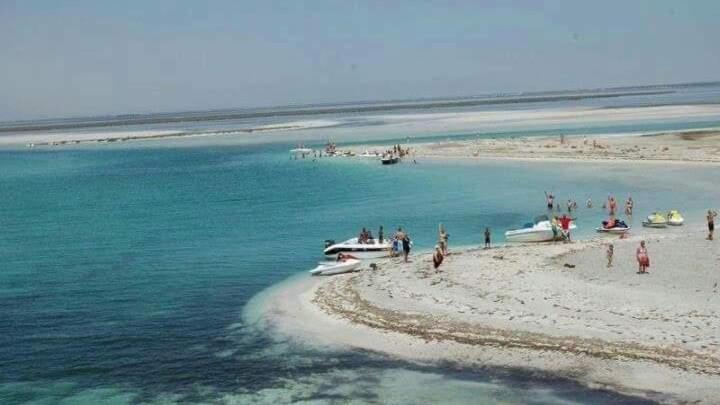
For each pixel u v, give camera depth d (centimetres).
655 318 2938
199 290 3994
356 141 14362
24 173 11844
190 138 19000
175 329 3334
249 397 2594
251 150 14050
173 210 7069
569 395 2442
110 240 5612
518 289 3416
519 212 6000
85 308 3725
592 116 18350
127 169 11725
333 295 3638
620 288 3344
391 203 6775
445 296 3400
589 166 8412
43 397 2653
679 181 7038
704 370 2495
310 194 7675
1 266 4772
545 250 4228
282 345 3045
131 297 3906
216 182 9244
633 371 2541
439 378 2641
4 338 3278
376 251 4628
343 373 2741
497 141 11719
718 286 3303
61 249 5312
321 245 5100
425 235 5238
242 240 5391
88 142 19325
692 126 13250
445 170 8938
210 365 2888
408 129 17250
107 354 3053
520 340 2853
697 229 4912
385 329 3095
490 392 2509
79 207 7619
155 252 5075
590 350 2714
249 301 3728
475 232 5272
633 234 4869
